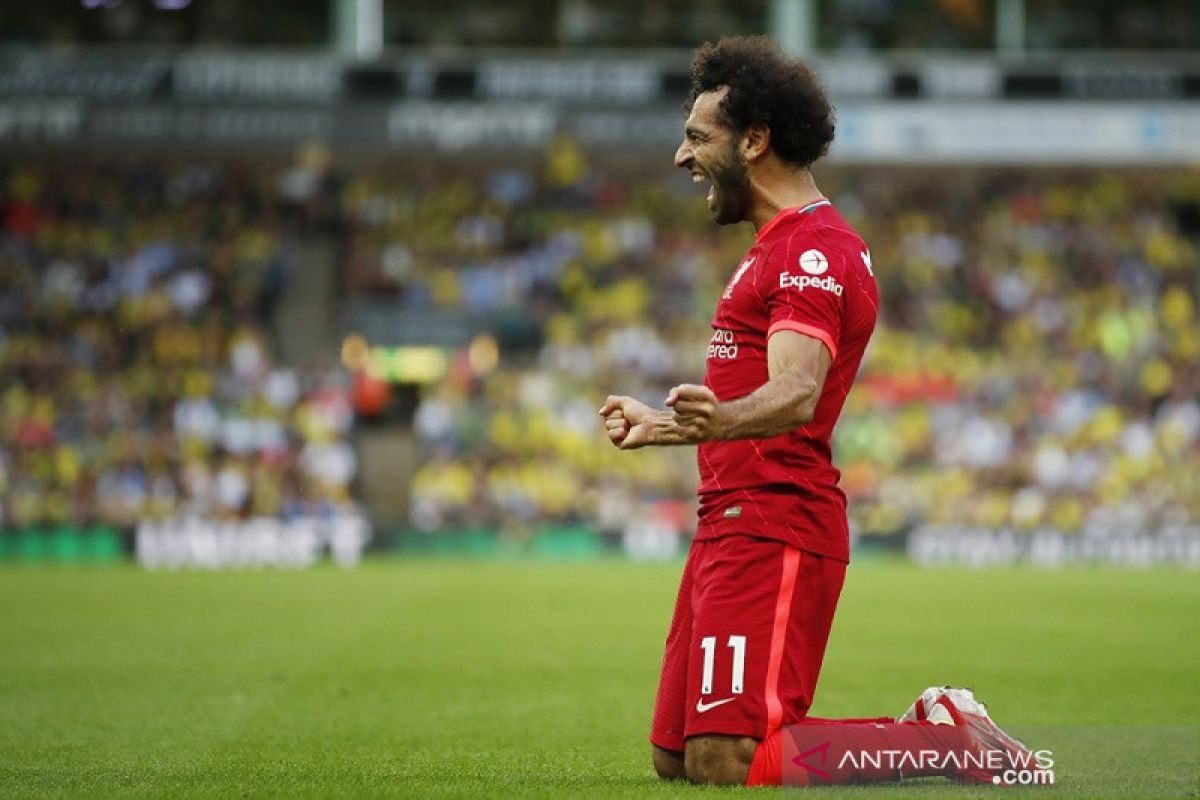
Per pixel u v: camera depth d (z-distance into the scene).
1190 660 44.50
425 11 120.06
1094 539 104.88
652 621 56.47
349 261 124.00
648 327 121.38
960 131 112.75
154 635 50.84
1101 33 124.56
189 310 119.12
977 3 122.19
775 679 19.31
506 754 25.52
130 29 117.19
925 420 113.94
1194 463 114.19
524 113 111.19
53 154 121.50
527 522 105.88
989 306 124.69
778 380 18.41
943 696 20.16
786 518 19.34
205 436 108.50
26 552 98.81
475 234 126.50
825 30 122.44
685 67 112.19
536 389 115.06
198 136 109.31
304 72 110.94
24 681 38.25
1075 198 132.25
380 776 22.12
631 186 131.88
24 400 109.94
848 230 19.84
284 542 99.62
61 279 119.25
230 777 22.06
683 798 18.39
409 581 79.06
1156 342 122.88
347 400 112.69
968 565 100.69
